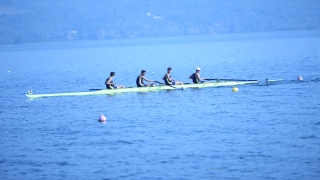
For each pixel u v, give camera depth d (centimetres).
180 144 10688
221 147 10331
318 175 8700
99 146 10869
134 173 9138
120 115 13988
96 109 15088
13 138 11881
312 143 10312
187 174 8981
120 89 18075
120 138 11419
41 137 11875
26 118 14200
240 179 8675
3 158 10294
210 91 17688
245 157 9675
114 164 9656
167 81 18425
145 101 16125
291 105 14200
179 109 14462
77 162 9881
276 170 8975
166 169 9256
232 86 18662
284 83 18900
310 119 12319
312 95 15762
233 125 12088
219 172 9000
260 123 12156
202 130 11750
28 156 10381
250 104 14688
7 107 16200
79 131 12300
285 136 10888
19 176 9244
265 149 10069
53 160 10062
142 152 10281
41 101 17062
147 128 12244
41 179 9062
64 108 15525
